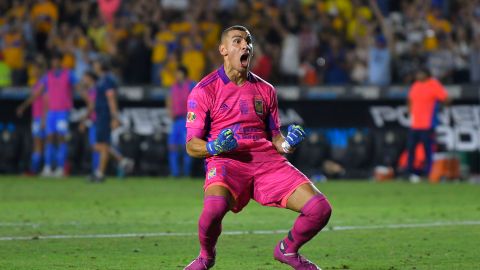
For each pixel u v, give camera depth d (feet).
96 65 189.98
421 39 232.94
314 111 210.18
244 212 126.52
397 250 86.63
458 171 200.13
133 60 225.35
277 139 70.79
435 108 193.47
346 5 243.40
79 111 219.82
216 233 66.74
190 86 203.92
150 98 214.90
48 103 208.23
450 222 112.88
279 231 103.14
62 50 231.91
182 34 228.43
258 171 68.54
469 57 216.95
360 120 209.05
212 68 222.07
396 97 207.00
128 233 100.68
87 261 79.00
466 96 203.10
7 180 197.06
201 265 67.62
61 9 251.60
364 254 83.92
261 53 216.33
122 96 215.72
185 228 105.91
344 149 208.54
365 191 167.73
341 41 227.40
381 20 232.12
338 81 218.79
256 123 70.08
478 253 84.38
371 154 207.92
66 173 215.72
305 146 208.54
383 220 115.44
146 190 168.66
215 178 67.46
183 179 204.03
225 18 235.40
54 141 217.56
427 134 194.08
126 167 204.85
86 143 218.79
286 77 224.53
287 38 225.15
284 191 67.72
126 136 215.51
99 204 138.31
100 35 238.07
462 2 247.91
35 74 226.17
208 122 70.03
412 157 197.06
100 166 193.57
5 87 219.20
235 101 69.77
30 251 85.46
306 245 90.53
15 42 233.96
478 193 163.02
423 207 134.62
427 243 92.02
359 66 220.23
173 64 220.64
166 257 81.82
